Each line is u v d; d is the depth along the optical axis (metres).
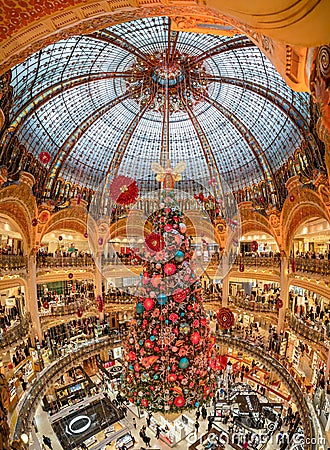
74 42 12.87
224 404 17.55
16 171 16.00
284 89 14.62
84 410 17.17
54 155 18.83
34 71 12.77
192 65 16.06
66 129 18.27
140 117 19.67
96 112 18.38
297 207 17.33
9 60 4.22
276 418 16.22
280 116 16.72
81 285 25.00
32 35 3.83
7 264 15.72
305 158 15.87
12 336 14.97
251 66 14.94
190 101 18.44
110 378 20.42
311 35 2.16
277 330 18.92
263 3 1.95
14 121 14.00
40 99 14.57
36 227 19.06
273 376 18.86
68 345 20.09
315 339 14.38
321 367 14.77
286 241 19.22
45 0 3.39
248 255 22.83
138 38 13.95
